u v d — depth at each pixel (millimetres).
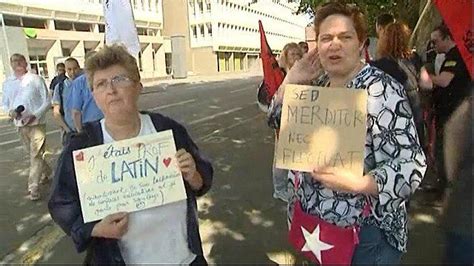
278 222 3967
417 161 1647
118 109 1747
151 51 40469
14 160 7293
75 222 1741
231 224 3975
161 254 1806
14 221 4391
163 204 1739
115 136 1812
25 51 24016
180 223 1836
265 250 3432
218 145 7691
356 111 1703
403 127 1655
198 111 13219
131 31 6328
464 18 2830
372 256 1784
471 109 1897
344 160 1713
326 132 1741
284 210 4238
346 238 1779
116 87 1740
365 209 1765
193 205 1886
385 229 1754
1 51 22438
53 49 28922
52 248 3707
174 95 20406
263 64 3998
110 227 1684
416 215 3793
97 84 1762
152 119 1891
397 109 1665
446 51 3832
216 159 6590
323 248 1829
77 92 4293
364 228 1769
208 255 3385
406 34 3557
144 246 1787
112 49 1798
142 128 1848
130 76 1773
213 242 3617
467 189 1884
